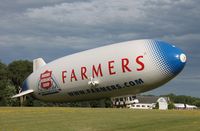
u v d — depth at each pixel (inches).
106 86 3336.6
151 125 1637.6
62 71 3683.6
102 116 1955.0
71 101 3976.4
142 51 3107.8
